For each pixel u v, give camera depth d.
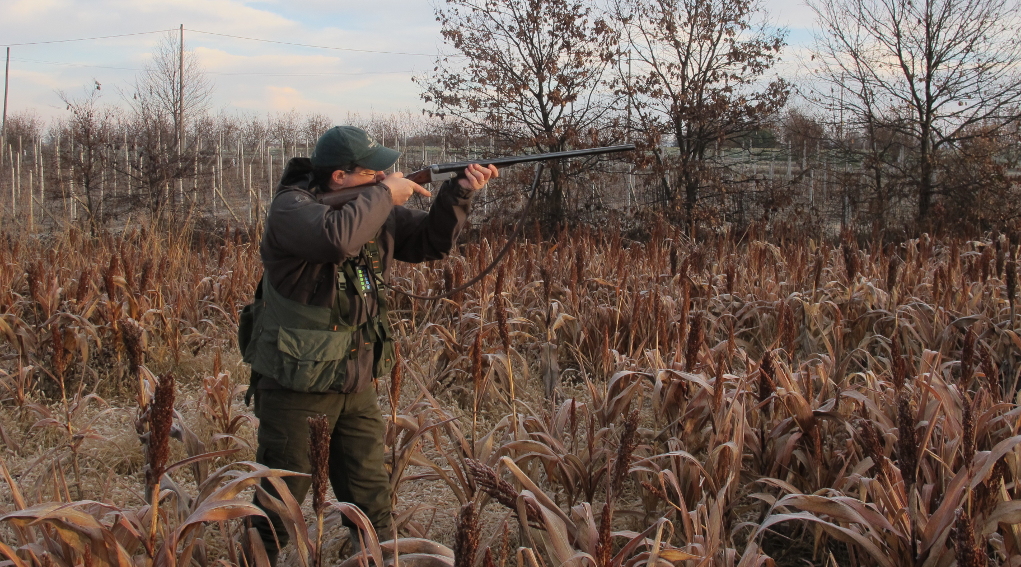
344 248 2.52
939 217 15.41
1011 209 15.63
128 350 2.97
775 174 24.55
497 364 5.20
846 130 17.92
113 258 6.50
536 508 2.42
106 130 19.66
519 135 17.30
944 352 5.68
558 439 3.87
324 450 2.19
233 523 3.43
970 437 2.50
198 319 7.09
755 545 2.63
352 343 2.78
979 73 16.16
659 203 17.12
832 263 10.04
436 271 8.22
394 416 3.26
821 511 2.67
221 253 8.72
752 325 7.34
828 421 3.81
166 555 2.15
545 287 5.76
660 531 2.33
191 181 23.28
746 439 3.70
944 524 2.54
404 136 32.59
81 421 4.74
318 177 2.88
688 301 5.23
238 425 4.65
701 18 16.47
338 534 3.31
